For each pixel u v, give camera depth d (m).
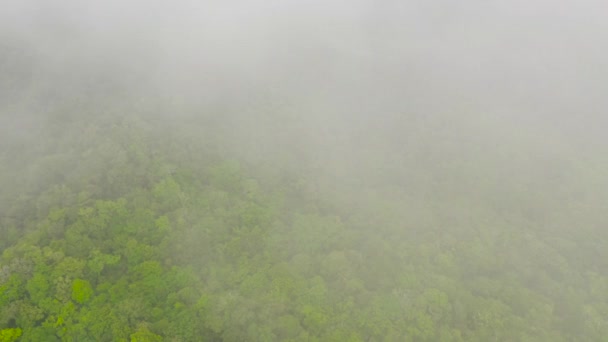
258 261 72.00
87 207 70.62
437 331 66.81
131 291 62.94
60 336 57.78
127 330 59.00
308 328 64.56
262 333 62.19
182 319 61.59
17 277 60.28
